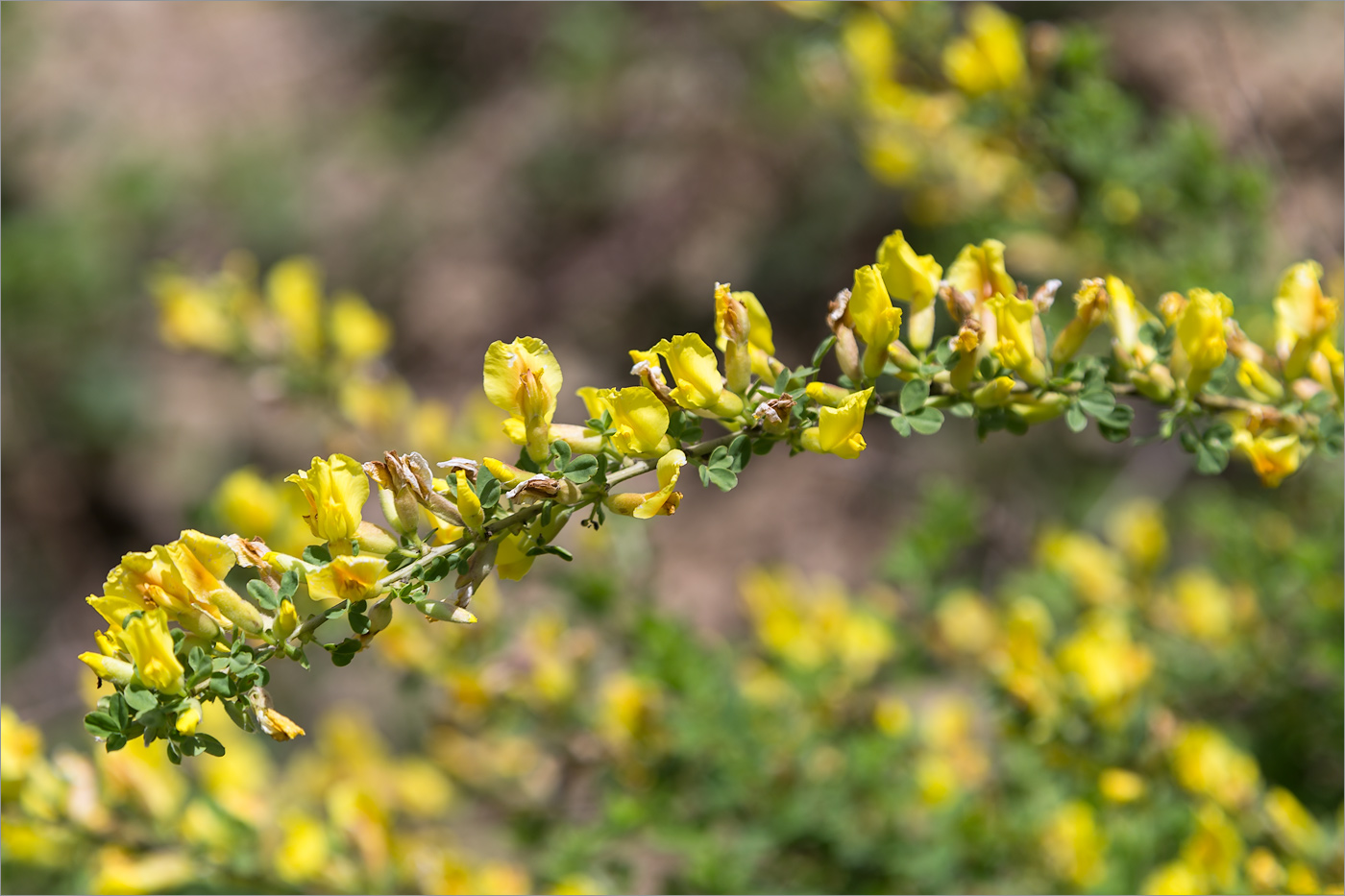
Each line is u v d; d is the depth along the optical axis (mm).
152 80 9625
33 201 9297
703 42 8273
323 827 2734
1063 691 2383
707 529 7336
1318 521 3389
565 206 8406
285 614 1181
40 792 2271
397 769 3404
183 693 1178
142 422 8453
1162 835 2482
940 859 2723
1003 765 2955
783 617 2939
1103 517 5633
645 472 1241
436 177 8828
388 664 2812
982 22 3033
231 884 2459
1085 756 2395
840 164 7434
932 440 6734
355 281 8656
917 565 3014
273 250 8805
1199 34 5410
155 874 2338
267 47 9617
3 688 7562
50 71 9750
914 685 3096
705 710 2764
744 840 2760
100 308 8773
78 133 9477
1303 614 3035
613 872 2982
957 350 1362
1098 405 1417
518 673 2840
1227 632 3139
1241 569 3221
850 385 1373
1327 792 3076
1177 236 3291
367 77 9344
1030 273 3902
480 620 2807
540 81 8836
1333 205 4906
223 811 2488
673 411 1287
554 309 8203
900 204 7172
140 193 9023
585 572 3016
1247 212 3168
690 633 2920
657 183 8125
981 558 4648
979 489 6207
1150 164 3125
